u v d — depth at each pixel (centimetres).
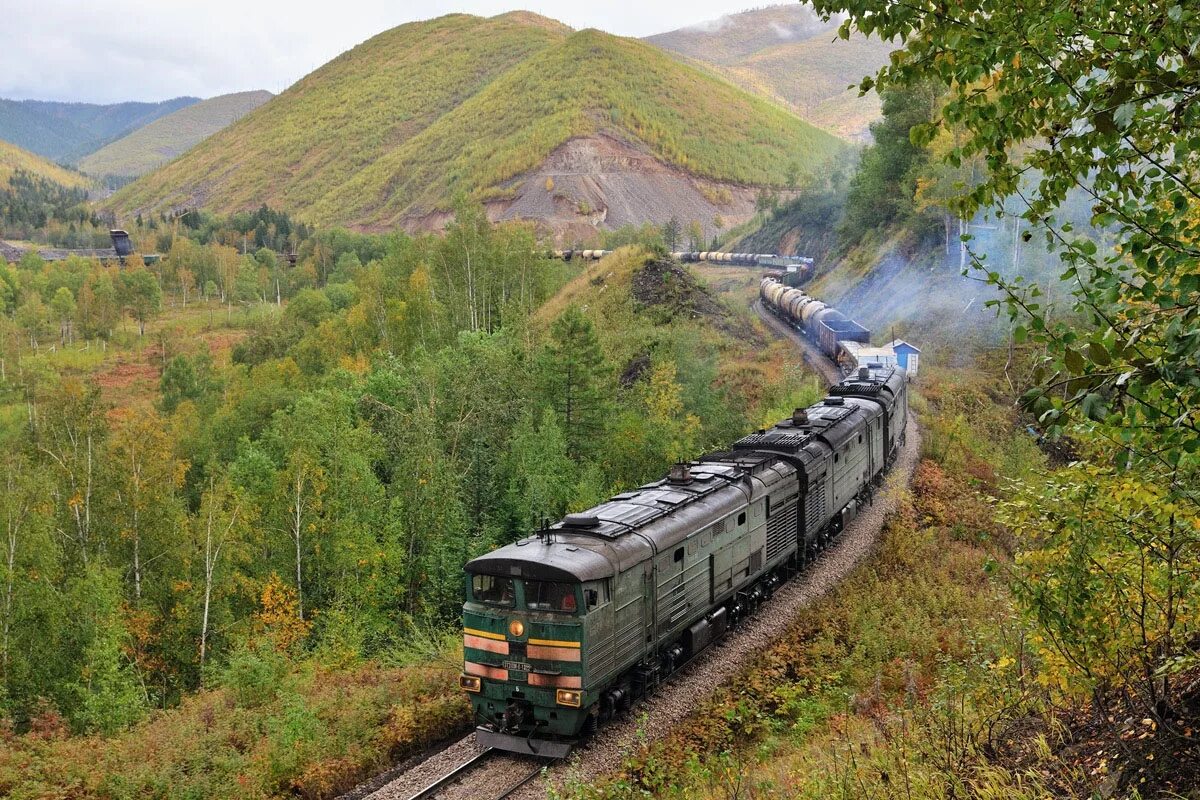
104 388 11050
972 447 4434
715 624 2223
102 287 14562
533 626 1694
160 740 1895
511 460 4712
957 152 863
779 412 4631
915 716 1407
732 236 16312
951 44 809
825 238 11769
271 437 5469
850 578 2728
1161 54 671
